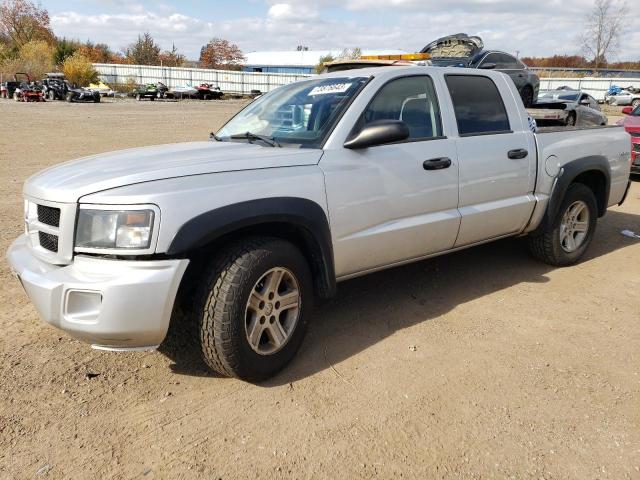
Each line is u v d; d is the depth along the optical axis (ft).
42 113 82.84
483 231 14.35
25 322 12.48
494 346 11.77
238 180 9.65
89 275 8.71
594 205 17.20
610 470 8.05
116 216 8.68
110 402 9.55
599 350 11.66
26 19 226.58
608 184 17.57
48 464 8.00
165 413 9.27
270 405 9.55
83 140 48.44
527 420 9.19
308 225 10.34
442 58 42.73
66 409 9.31
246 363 9.70
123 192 8.79
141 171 9.36
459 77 14.01
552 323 12.97
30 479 7.70
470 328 12.63
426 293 14.74
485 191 13.98
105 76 199.62
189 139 50.98
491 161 13.97
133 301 8.59
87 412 9.25
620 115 101.86
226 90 200.95
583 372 10.75
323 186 10.68
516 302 14.20
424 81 13.17
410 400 9.73
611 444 8.63
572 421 9.18
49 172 10.55
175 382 10.23
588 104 59.31
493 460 8.22
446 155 12.96
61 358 10.97
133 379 10.30
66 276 8.80
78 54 180.04
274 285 10.12
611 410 9.52
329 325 12.75
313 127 11.75
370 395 9.87
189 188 9.10
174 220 8.77
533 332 12.47
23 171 32.01
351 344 11.82
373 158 11.62
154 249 8.68
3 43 214.69
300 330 10.77
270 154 10.61
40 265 9.43
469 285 15.38
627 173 18.63
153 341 9.09
